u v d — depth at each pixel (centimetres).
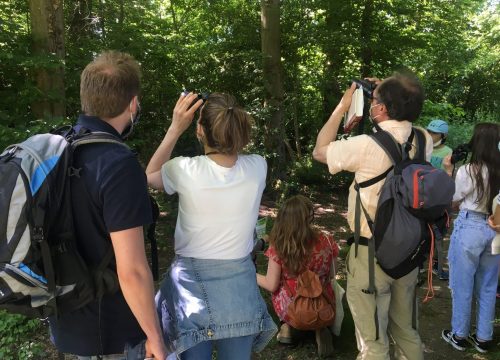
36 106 497
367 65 868
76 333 159
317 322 297
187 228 180
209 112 178
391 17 851
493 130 291
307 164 821
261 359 310
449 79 1658
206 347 182
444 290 428
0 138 388
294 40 821
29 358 302
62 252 144
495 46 1516
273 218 642
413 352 245
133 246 142
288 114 863
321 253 302
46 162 141
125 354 163
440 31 895
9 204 134
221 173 179
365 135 229
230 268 181
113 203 141
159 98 674
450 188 204
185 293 178
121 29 628
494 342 333
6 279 136
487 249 307
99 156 145
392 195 212
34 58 461
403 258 215
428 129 443
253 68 749
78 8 661
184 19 871
